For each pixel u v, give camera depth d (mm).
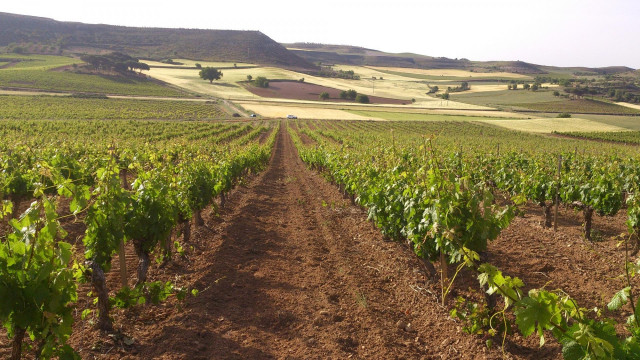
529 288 7121
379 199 9188
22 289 3541
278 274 7723
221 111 92125
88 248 5688
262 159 26406
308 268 8109
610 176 11516
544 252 8977
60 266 3812
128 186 17891
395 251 9156
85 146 22938
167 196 7945
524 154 22266
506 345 5074
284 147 46219
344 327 5707
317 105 112750
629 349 2707
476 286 7051
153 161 10742
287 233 10852
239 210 13688
